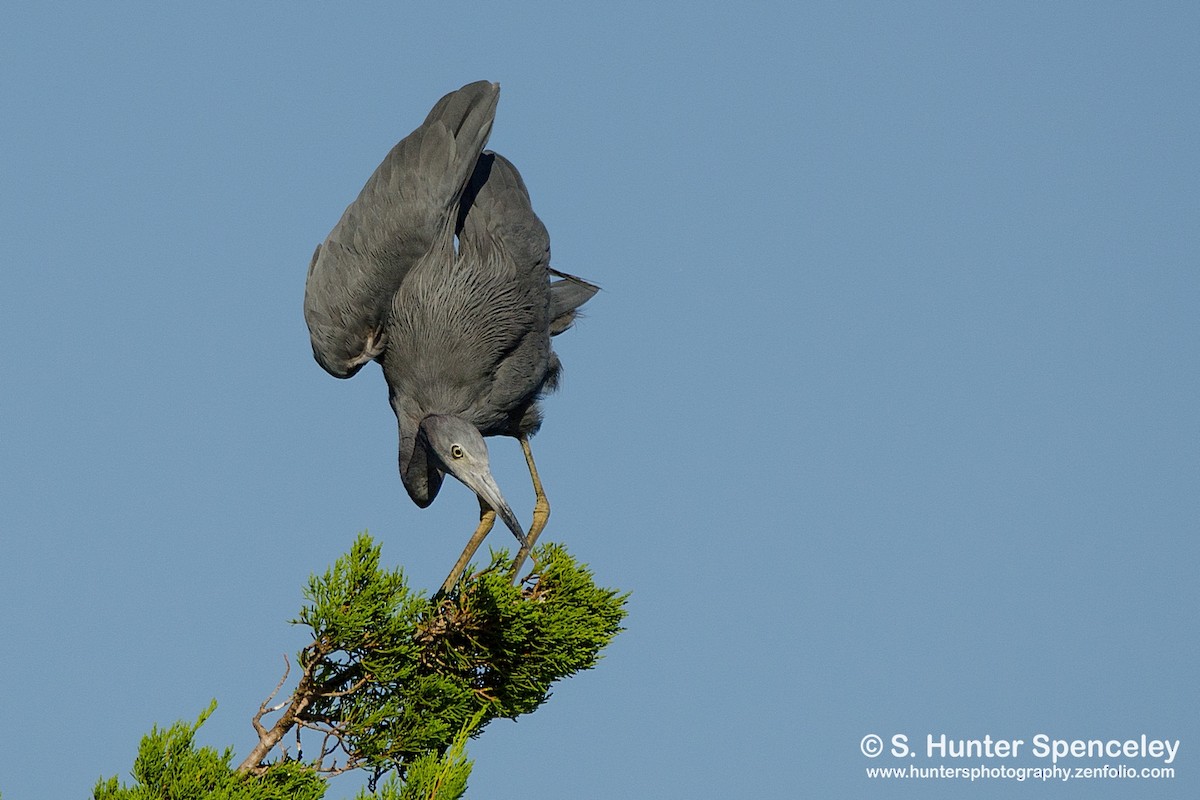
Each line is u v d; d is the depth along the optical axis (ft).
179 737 29.91
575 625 35.01
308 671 31.14
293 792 30.17
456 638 34.68
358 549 31.12
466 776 28.25
